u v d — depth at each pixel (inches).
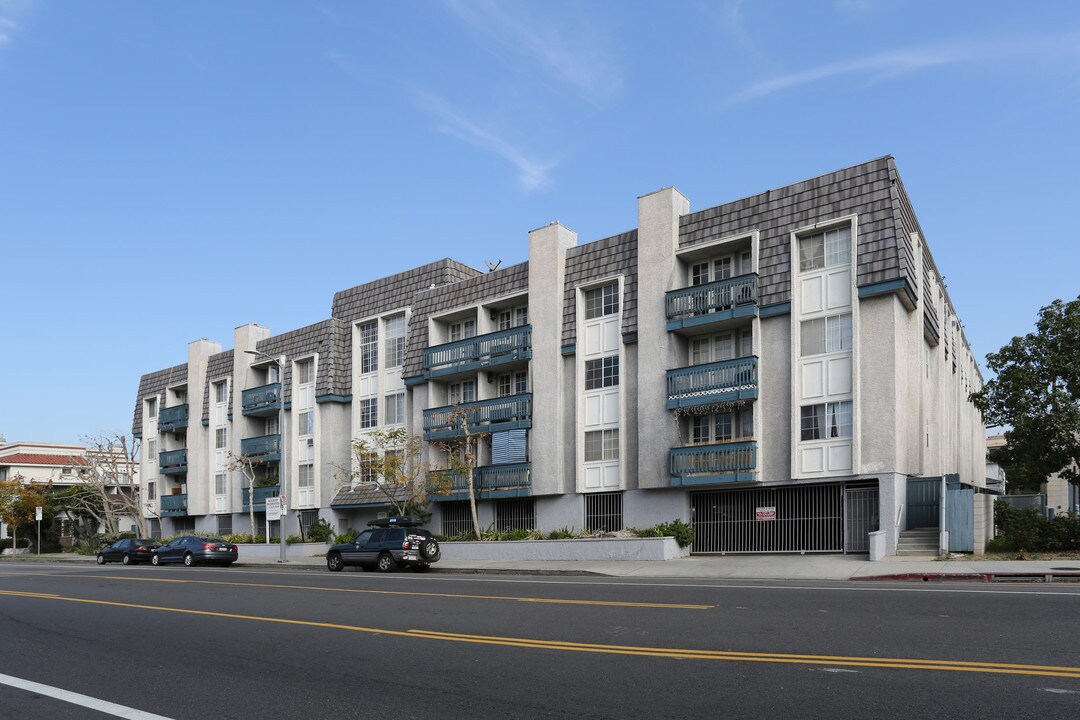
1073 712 273.6
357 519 1592.0
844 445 992.2
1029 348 1021.8
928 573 748.6
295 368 1737.2
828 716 278.8
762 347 1064.8
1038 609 474.6
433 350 1430.9
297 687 355.6
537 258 1310.3
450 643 443.5
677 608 532.7
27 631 552.7
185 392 2169.0
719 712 288.7
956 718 271.4
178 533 2084.2
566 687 333.7
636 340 1178.0
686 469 1088.2
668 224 1150.3
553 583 773.3
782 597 573.6
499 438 1317.7
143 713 319.6
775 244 1060.5
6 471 2706.7
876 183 996.6
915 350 1061.8
